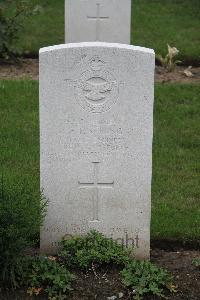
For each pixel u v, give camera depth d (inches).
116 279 244.5
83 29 459.2
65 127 247.4
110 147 249.8
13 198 241.0
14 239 235.6
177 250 272.8
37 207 243.3
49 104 245.1
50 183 252.8
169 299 238.7
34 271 243.6
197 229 280.4
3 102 395.9
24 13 480.1
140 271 244.8
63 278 241.8
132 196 254.1
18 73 449.7
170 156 346.6
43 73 242.7
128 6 455.8
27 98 400.8
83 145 249.4
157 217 289.0
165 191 313.1
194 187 317.1
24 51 482.3
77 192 254.1
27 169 326.6
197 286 244.4
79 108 245.9
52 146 249.3
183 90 419.8
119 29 459.5
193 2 608.1
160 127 378.0
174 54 459.8
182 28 546.6
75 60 241.6
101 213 256.4
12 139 356.8
